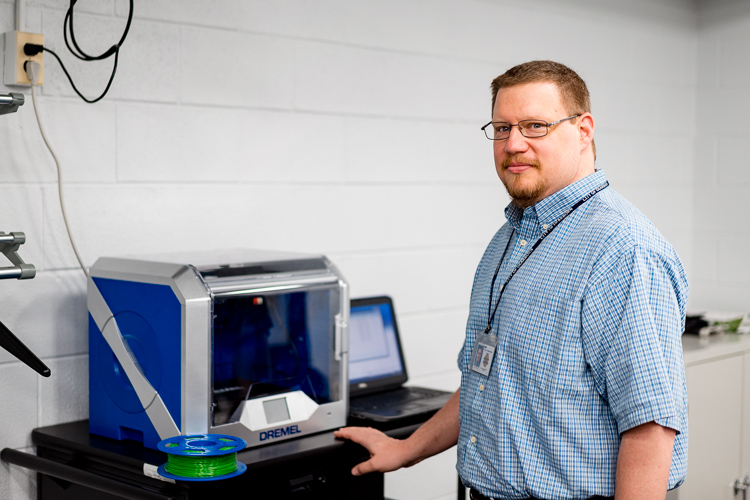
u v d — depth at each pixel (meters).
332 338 1.88
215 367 1.68
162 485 1.55
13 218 1.87
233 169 2.24
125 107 2.03
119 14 2.01
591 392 1.38
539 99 1.46
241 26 2.23
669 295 1.35
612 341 1.34
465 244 2.83
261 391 1.76
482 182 2.87
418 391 2.32
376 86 2.54
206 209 2.19
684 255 3.55
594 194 1.49
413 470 2.67
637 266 1.33
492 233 2.92
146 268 1.70
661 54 3.40
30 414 1.92
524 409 1.45
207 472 1.49
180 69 2.12
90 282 1.81
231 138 2.23
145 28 2.05
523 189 1.48
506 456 1.46
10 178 1.86
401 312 2.65
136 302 1.71
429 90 2.68
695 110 3.55
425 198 2.70
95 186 1.99
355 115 2.50
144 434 1.71
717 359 2.83
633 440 1.31
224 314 1.69
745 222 3.39
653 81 3.38
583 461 1.39
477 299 1.63
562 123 1.47
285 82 2.33
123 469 1.64
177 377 1.62
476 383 1.55
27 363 1.60
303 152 2.38
